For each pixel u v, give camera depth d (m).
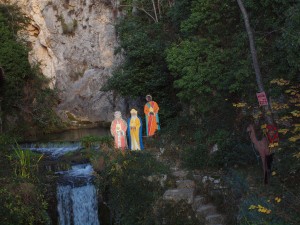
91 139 13.77
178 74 12.59
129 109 18.41
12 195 9.40
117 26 17.45
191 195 9.27
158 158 11.48
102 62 21.03
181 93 11.95
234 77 10.63
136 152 11.45
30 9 22.41
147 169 10.43
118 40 19.45
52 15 22.23
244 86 10.26
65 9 22.03
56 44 22.44
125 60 16.03
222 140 10.28
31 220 9.34
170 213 9.16
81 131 19.33
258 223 7.34
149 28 15.38
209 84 11.52
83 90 21.41
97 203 10.57
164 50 14.10
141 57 14.59
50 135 19.00
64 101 21.86
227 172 9.69
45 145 15.05
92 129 19.62
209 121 11.40
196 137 11.23
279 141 8.82
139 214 9.67
